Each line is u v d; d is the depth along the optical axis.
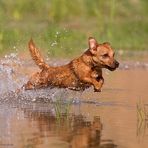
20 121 12.30
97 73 14.66
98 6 28.61
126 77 18.98
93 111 13.52
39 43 21.58
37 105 14.18
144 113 13.29
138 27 26.95
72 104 14.39
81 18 27.75
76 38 24.27
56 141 10.76
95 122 12.37
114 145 10.62
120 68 21.14
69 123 12.23
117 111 13.55
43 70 14.99
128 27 26.78
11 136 11.05
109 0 29.06
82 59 14.61
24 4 27.67
